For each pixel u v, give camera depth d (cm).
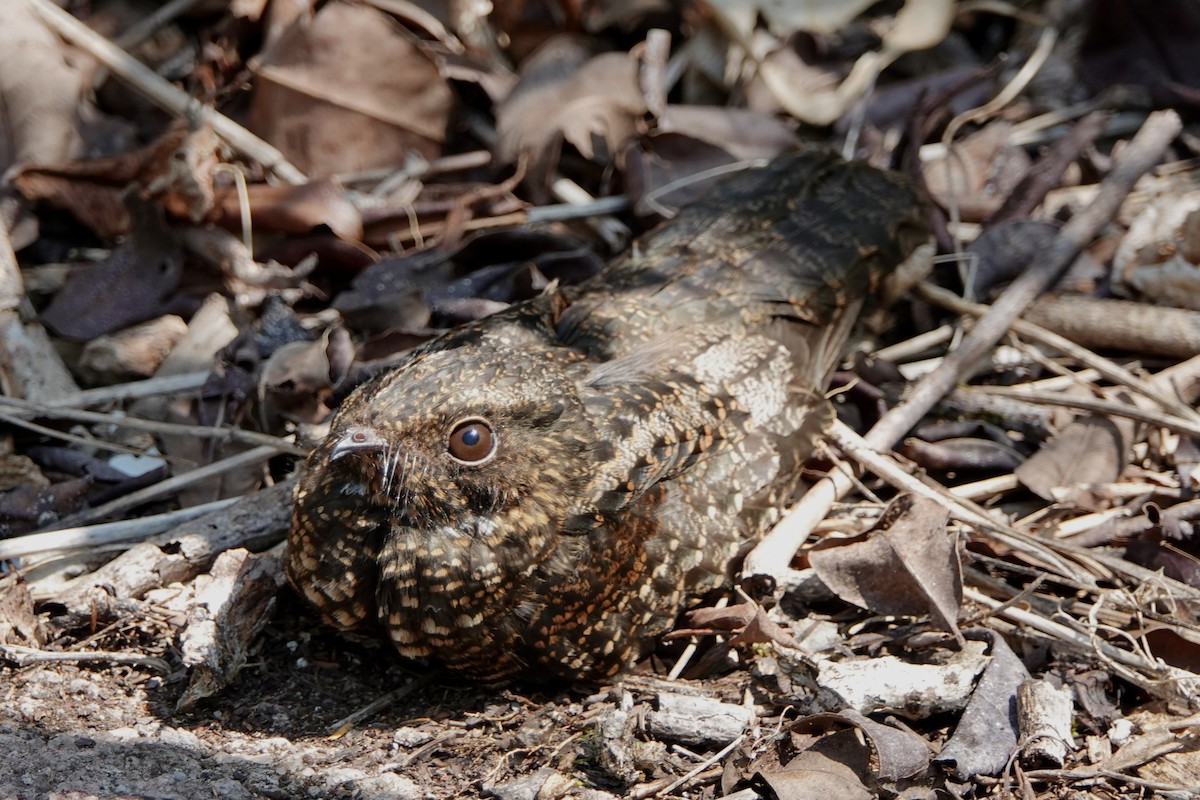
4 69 605
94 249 621
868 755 425
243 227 606
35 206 612
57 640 471
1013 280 639
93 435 559
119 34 674
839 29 739
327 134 645
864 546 475
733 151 665
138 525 508
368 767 423
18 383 557
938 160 689
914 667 446
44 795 387
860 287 557
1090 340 607
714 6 679
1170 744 433
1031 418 574
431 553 430
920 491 518
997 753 422
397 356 568
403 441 417
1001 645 459
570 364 476
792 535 498
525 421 432
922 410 562
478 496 427
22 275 599
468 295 602
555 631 442
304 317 604
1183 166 696
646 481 457
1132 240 636
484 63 682
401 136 654
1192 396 583
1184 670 460
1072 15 739
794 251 546
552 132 648
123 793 391
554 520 436
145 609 474
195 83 652
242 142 638
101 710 439
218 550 493
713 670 471
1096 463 552
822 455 543
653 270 535
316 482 446
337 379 566
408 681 468
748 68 707
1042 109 719
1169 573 501
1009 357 613
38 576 495
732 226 555
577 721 443
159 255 596
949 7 695
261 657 470
